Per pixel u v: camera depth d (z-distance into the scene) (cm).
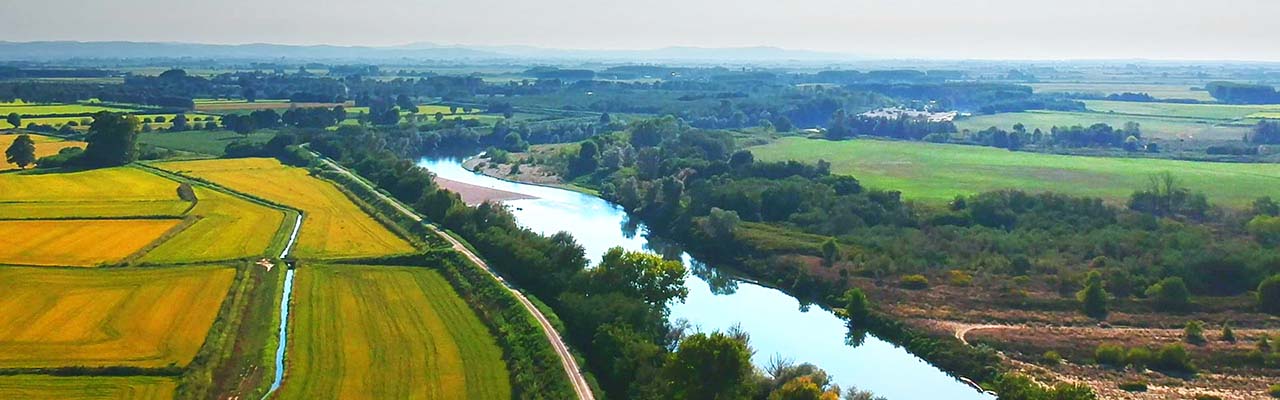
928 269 13875
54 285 11438
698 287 14150
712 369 8081
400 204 17850
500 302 11306
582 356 9600
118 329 9794
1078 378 9962
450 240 14538
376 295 11681
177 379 8538
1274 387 9538
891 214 16825
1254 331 11231
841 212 16700
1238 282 12750
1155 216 16925
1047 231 15588
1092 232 15250
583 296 10900
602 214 19550
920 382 10131
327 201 18250
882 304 12431
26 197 17262
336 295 11600
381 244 14588
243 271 12312
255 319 10456
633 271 11475
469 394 8544
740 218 17388
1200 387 9738
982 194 17625
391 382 8744
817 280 13588
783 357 10650
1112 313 11944
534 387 8669
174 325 9969
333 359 9300
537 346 9700
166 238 14275
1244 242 14462
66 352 9062
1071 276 13088
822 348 11188
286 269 12800
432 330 10344
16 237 14112
